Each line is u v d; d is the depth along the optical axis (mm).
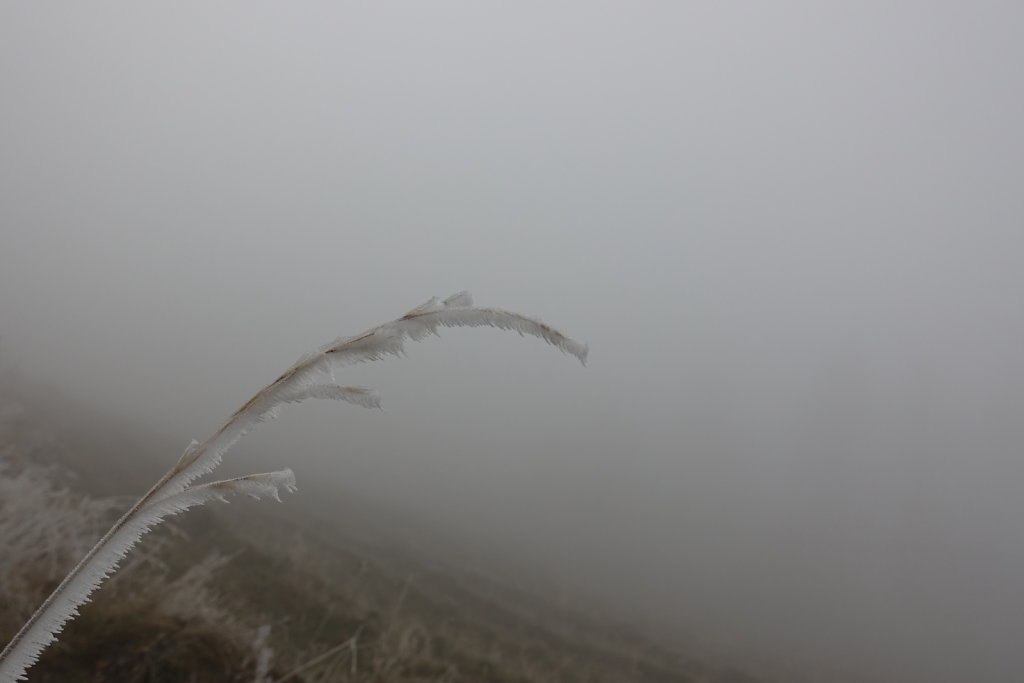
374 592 10406
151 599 4098
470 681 6836
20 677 450
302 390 560
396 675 5316
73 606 488
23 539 3611
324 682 4441
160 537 6297
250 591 6504
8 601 3412
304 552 10305
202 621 4164
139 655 3514
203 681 3670
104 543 517
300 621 6270
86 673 3283
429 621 9891
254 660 4117
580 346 556
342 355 567
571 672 10352
